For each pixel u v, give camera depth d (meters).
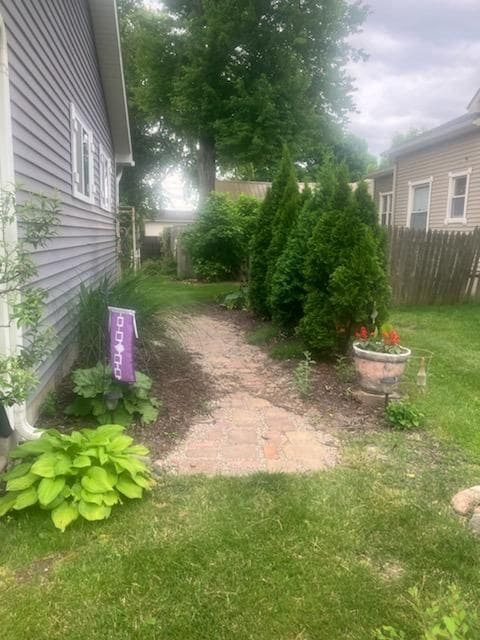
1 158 3.18
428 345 6.42
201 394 4.55
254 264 8.12
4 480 2.69
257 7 15.84
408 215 14.17
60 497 2.54
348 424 3.92
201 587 2.11
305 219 6.45
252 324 7.93
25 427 3.35
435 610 1.72
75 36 6.18
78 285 5.93
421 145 12.88
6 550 2.33
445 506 2.75
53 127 4.76
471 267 9.98
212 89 16.17
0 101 3.15
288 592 2.09
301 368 4.95
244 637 1.88
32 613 1.97
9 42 3.37
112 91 9.65
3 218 2.78
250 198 14.13
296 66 15.77
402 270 9.48
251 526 2.52
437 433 3.74
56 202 3.04
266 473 3.07
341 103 17.66
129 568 2.22
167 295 5.85
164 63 17.67
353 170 35.56
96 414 3.74
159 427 3.78
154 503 2.73
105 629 1.90
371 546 2.39
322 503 2.74
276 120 15.62
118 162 12.52
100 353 4.41
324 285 5.41
